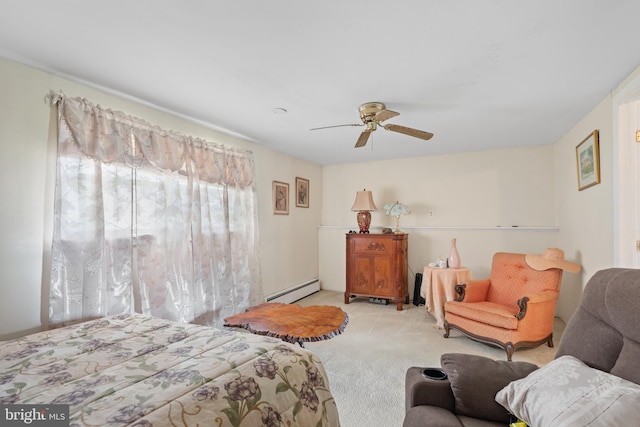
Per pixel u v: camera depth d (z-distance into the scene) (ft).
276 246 13.94
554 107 8.84
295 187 15.46
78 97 7.09
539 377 3.74
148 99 8.14
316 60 6.28
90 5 4.62
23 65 6.34
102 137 7.36
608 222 8.06
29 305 6.34
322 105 8.63
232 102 8.39
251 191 11.89
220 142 10.99
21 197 6.27
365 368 8.19
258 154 12.92
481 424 3.82
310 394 4.16
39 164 6.52
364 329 11.21
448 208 14.89
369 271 14.44
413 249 15.49
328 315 7.95
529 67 6.57
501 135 11.76
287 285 14.71
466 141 12.64
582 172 9.77
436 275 11.55
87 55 6.05
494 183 14.03
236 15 4.89
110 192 7.51
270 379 3.87
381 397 6.83
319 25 5.16
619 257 7.32
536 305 8.89
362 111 8.56
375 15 4.91
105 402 3.10
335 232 17.31
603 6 4.68
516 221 13.64
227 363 3.95
